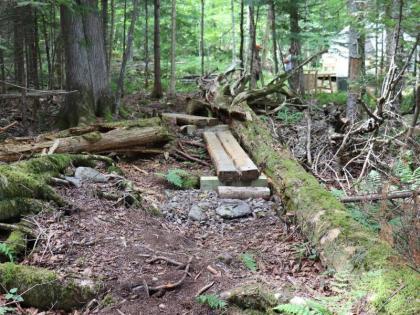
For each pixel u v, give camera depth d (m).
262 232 5.33
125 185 5.82
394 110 8.53
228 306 3.58
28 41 11.83
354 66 10.34
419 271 3.40
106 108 10.64
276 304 3.53
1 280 3.65
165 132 8.33
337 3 11.15
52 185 5.43
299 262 4.54
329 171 7.79
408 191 5.47
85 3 9.93
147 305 3.61
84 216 4.88
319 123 9.26
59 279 3.71
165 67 21.80
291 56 13.81
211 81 13.17
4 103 11.41
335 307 3.27
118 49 24.28
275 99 12.24
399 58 9.27
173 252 4.45
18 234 4.30
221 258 4.38
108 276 3.89
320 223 4.70
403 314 3.04
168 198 6.21
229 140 8.28
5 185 4.61
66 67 10.02
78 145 7.23
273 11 13.06
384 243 4.02
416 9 8.00
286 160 6.75
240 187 6.45
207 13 24.38
